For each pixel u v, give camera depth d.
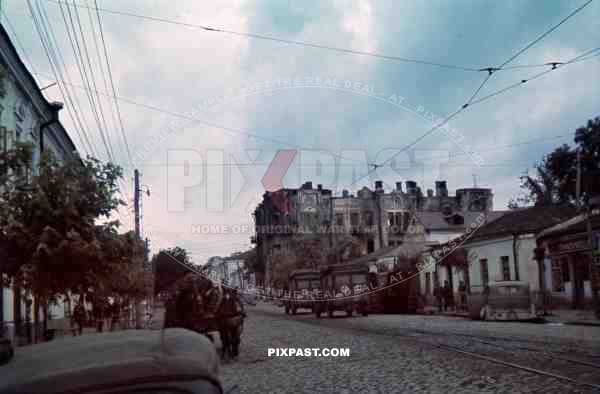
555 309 32.84
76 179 12.42
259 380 12.79
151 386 2.49
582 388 9.73
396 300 38.16
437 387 10.69
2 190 11.88
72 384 2.43
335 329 25.47
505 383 10.59
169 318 15.98
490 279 39.81
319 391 11.13
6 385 2.45
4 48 18.83
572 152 47.66
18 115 22.22
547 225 35.81
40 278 11.76
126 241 12.61
